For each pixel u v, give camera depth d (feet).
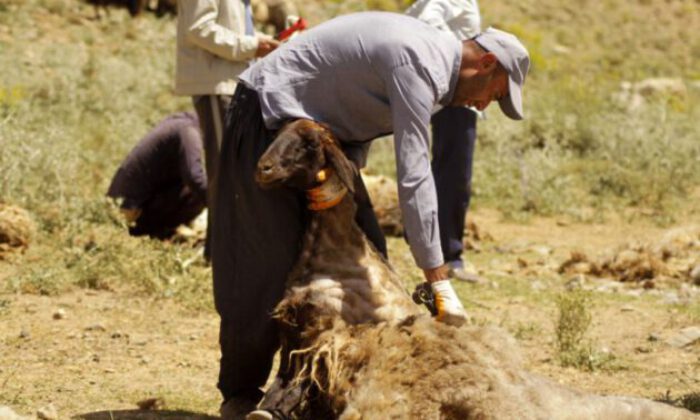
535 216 55.21
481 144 68.54
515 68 21.15
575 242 49.67
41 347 29.09
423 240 20.44
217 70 34.65
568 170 64.64
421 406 18.81
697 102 100.94
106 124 65.72
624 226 53.62
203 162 40.63
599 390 27.84
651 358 31.09
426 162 20.51
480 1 148.87
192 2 34.24
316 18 115.55
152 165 41.81
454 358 19.22
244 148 21.67
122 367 27.94
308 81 21.25
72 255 37.68
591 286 41.01
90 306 33.32
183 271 36.63
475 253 46.75
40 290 34.50
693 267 43.19
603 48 143.13
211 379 27.37
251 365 22.40
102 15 96.89
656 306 37.63
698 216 56.03
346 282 20.57
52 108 66.59
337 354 19.65
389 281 20.93
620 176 61.16
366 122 21.43
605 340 32.96
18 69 75.31
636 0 164.66
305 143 20.38
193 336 31.07
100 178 52.34
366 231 22.09
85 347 29.37
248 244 21.80
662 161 63.21
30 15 93.66
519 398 19.03
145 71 78.54
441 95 20.74
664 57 144.56
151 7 101.71
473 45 21.16
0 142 46.21
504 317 35.14
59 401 24.84
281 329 20.88
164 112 71.67
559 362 30.14
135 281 36.04
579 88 85.92
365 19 21.18
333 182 20.65
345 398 19.40
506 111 21.52
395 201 48.19
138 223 42.42
